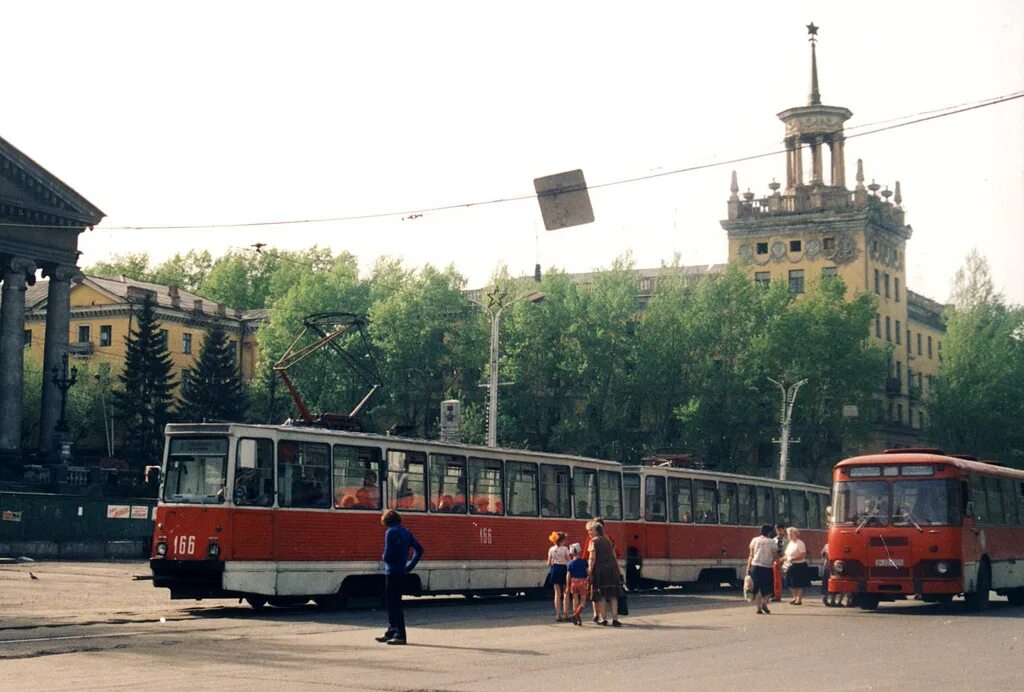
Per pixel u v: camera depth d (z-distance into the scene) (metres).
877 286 98.12
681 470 38.81
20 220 76.38
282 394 95.69
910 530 26.95
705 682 14.49
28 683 13.78
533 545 31.61
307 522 24.98
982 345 96.50
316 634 20.34
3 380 76.06
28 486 64.88
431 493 28.42
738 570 41.31
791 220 96.06
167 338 102.00
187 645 18.17
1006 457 95.88
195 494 24.00
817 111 95.56
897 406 102.62
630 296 88.19
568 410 88.25
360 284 101.38
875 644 19.73
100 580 36.06
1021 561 31.55
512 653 17.72
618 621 23.47
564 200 21.72
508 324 87.69
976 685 14.45
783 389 72.94
